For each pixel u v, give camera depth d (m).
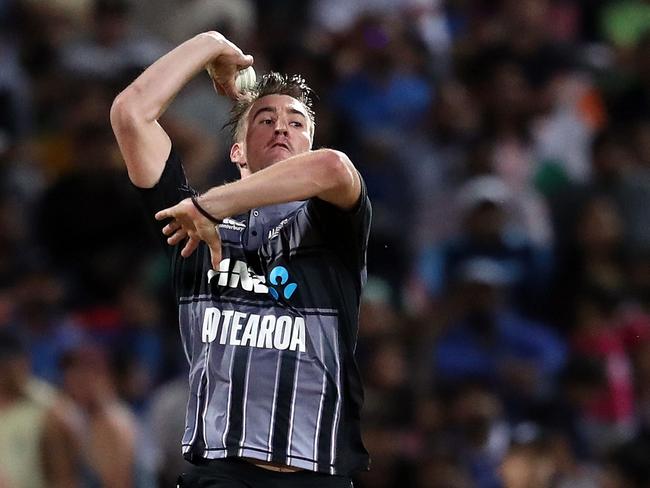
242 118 18.25
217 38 18.14
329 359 16.81
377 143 42.50
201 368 16.95
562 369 36.75
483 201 40.28
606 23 53.66
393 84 45.41
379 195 41.88
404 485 32.75
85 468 30.95
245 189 16.25
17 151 42.06
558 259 41.38
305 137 17.92
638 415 36.91
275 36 46.25
